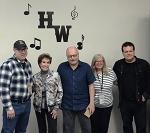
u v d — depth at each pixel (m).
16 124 3.40
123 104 3.82
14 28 4.04
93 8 4.17
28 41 4.08
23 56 3.21
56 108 3.53
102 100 3.69
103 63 3.74
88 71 3.57
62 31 4.13
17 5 4.04
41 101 3.56
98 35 4.19
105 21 4.19
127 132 3.87
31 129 4.13
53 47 4.12
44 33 4.11
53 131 3.61
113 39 4.21
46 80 3.53
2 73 3.10
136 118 3.82
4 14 4.02
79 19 4.15
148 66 3.75
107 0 4.18
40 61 3.55
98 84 3.70
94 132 3.84
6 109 3.12
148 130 4.25
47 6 4.09
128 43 3.71
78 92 3.55
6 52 4.04
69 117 3.63
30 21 4.07
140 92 3.73
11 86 3.16
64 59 4.15
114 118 4.28
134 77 3.71
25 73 3.25
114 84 3.95
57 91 3.55
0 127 4.05
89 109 3.55
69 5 4.13
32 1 4.06
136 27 4.24
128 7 4.22
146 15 4.25
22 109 3.26
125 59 3.77
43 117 3.69
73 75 3.54
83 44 4.18
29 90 3.33
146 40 4.26
